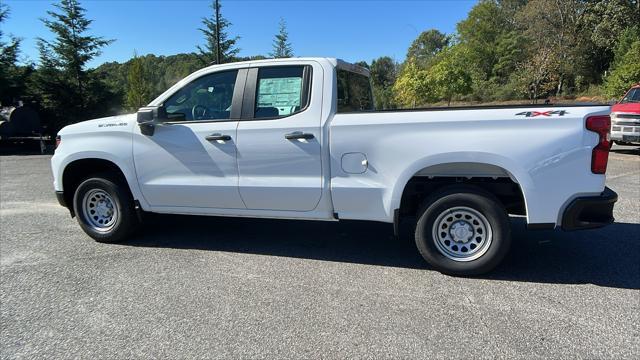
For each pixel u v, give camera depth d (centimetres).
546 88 4194
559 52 4706
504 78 5638
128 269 456
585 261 463
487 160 399
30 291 405
